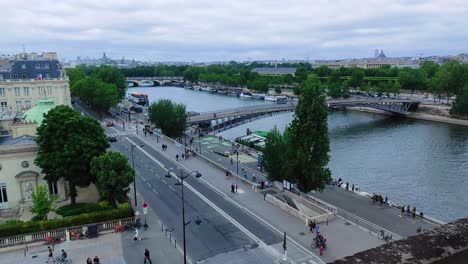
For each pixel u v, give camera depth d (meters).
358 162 110.81
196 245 51.78
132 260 47.88
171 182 78.56
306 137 67.12
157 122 129.75
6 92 131.00
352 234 55.09
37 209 54.38
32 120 75.19
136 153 102.19
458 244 11.85
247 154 112.44
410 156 115.69
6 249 50.59
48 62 144.00
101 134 66.06
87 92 166.62
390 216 66.75
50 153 61.00
